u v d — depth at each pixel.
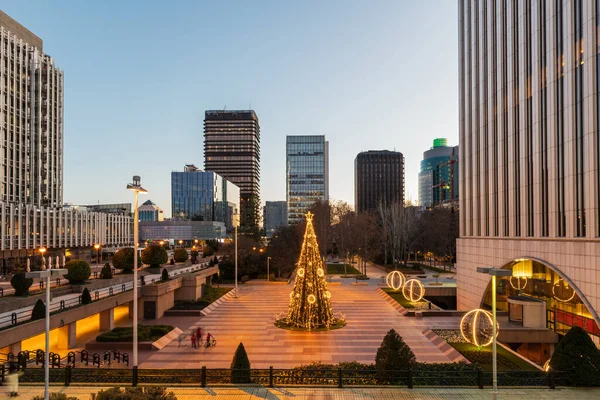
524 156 29.19
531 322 27.25
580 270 22.84
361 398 14.84
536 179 27.55
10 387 15.41
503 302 32.62
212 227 155.25
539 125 27.34
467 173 39.16
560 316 25.83
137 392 11.98
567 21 24.34
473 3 38.41
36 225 63.41
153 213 199.38
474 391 15.42
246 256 62.38
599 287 21.38
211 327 31.05
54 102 85.50
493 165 33.94
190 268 56.84
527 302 27.36
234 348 25.31
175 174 165.75
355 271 75.25
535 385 15.95
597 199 21.84
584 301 22.44
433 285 47.84
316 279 31.03
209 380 16.77
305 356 23.47
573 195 23.70
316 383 16.38
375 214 107.69
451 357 22.75
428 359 22.77
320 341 26.80
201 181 165.50
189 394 15.34
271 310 37.91
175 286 38.59
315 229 77.06
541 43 27.34
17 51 75.31
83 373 17.16
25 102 77.31
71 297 29.30
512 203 30.62
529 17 28.83
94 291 32.69
